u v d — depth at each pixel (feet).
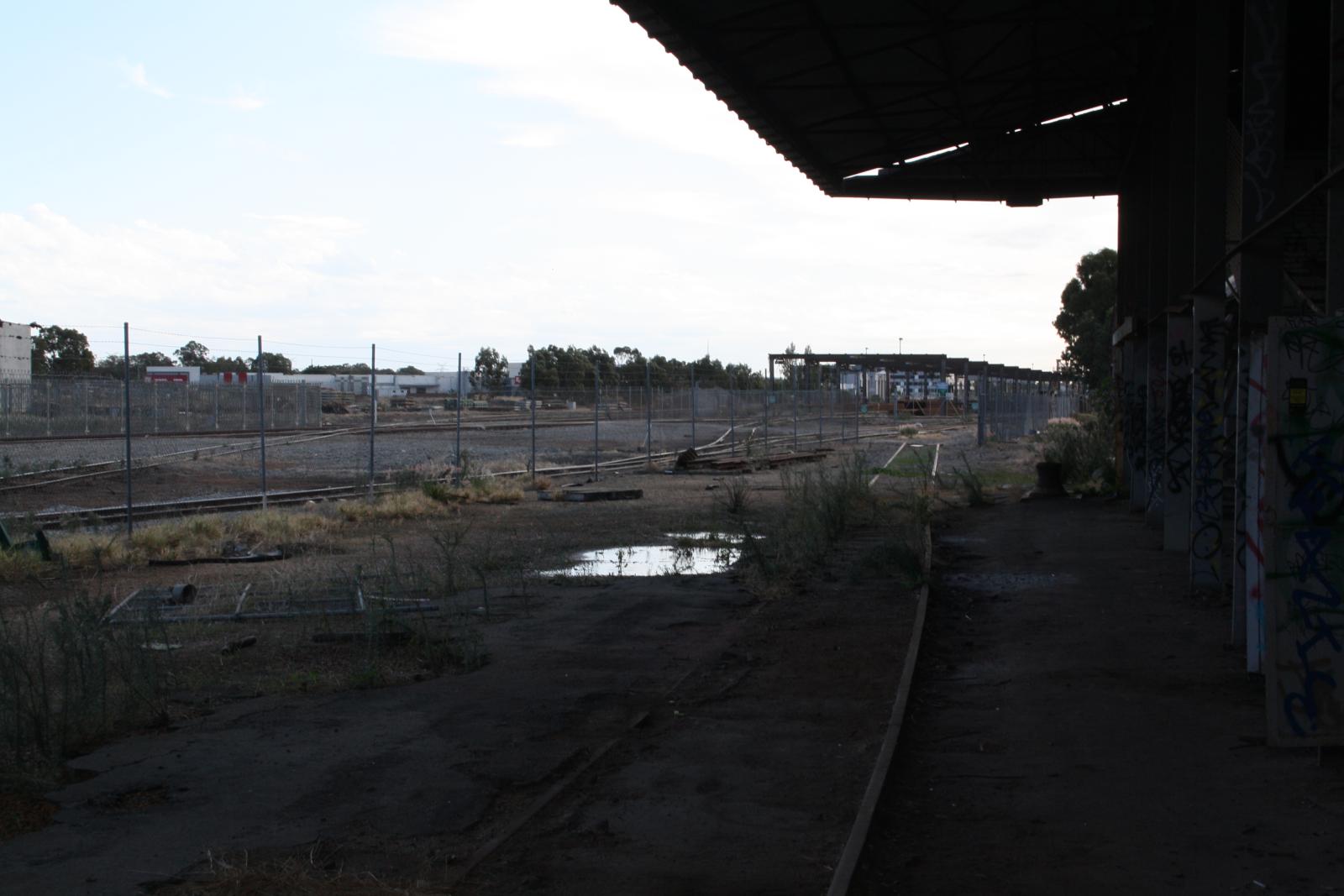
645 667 29.30
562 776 20.59
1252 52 29.17
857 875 15.33
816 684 27.25
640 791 19.52
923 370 234.99
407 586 40.37
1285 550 20.56
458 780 20.35
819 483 69.72
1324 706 20.57
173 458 98.12
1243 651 29.55
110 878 15.92
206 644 31.24
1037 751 21.49
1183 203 46.21
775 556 47.62
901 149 68.54
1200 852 16.34
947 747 21.90
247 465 99.86
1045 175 74.69
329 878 15.71
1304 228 52.60
